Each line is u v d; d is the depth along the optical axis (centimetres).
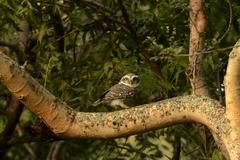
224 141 800
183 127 1360
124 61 1301
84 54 1477
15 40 1349
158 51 1271
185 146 1472
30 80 809
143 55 1285
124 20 1330
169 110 812
